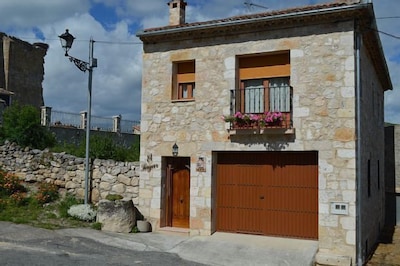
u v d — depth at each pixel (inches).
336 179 355.3
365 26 364.8
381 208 542.6
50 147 605.3
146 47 449.1
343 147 354.9
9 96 925.8
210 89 414.3
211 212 410.0
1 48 1064.2
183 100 426.6
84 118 861.2
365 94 398.3
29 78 1128.2
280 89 387.9
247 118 384.8
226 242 384.2
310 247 362.0
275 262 339.9
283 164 394.9
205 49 418.9
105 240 379.2
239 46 402.9
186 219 433.7
